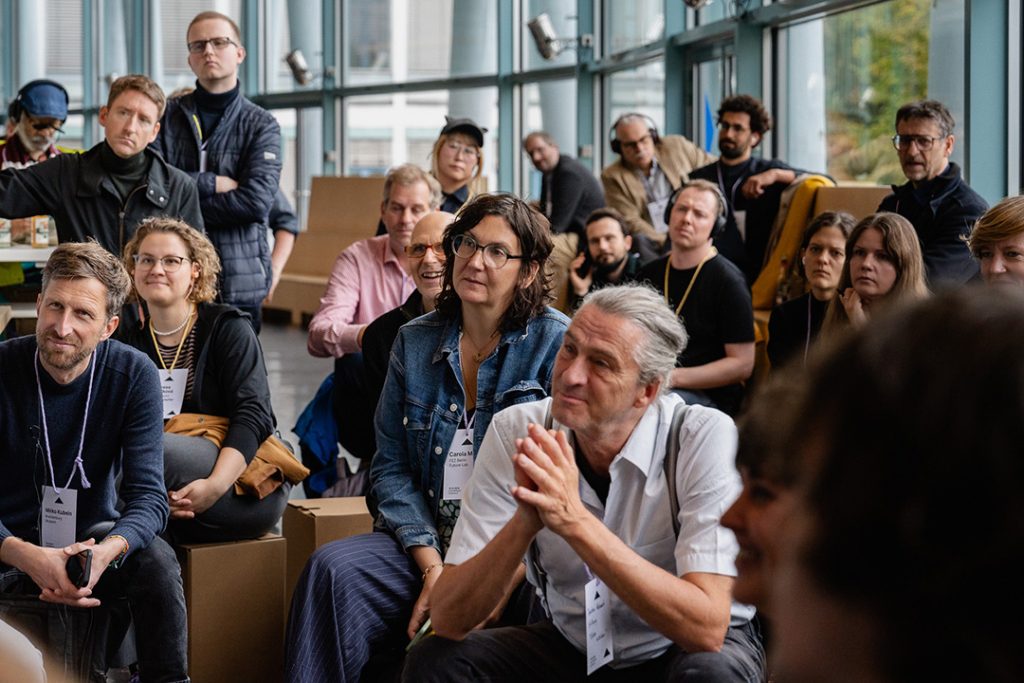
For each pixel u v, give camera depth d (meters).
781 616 0.49
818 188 5.88
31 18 19.59
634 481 2.32
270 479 3.51
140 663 3.10
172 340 3.60
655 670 2.39
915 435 0.43
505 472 2.48
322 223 12.87
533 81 11.89
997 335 0.43
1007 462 0.42
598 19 11.01
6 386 3.04
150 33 17.92
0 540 2.94
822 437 0.46
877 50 6.82
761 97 8.05
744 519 0.56
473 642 2.42
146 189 4.24
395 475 3.03
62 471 3.06
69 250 3.01
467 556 2.43
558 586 2.44
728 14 8.41
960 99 5.98
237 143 4.92
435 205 4.73
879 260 3.81
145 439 3.08
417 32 13.48
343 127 14.52
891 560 0.44
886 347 0.45
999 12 5.60
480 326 2.98
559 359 2.30
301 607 2.81
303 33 14.84
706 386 4.56
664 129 9.55
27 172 4.16
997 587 0.42
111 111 4.19
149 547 3.09
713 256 4.72
